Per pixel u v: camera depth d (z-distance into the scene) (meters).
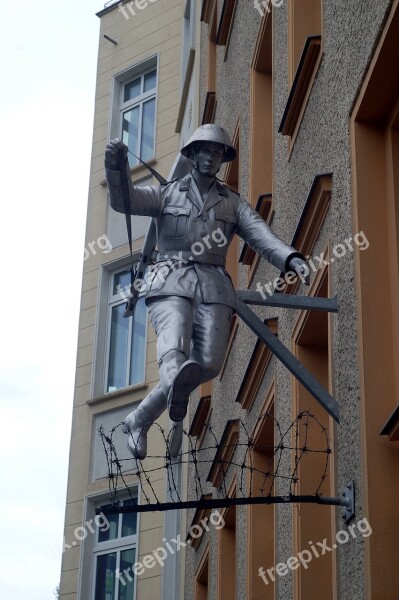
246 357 12.45
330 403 7.28
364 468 6.54
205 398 15.91
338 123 7.89
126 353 21.41
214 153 7.39
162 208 7.38
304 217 8.52
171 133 22.55
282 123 9.82
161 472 19.36
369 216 7.19
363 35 7.32
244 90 13.67
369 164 7.32
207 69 18.61
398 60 6.91
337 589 7.01
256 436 11.09
